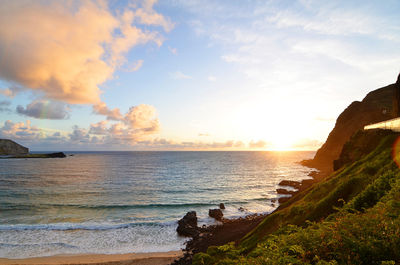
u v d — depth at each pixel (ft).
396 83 128.88
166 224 115.44
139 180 274.98
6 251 84.33
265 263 20.98
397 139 79.36
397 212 23.99
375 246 18.57
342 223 23.48
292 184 228.22
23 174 330.95
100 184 244.22
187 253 84.38
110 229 108.17
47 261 77.87
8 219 123.54
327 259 19.53
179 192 203.62
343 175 77.87
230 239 90.27
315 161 437.99
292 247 20.98
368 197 46.14
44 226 109.70
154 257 81.76
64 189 213.46
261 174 334.24
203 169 411.13
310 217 58.54
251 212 140.36
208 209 147.95
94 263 77.10
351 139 123.95
